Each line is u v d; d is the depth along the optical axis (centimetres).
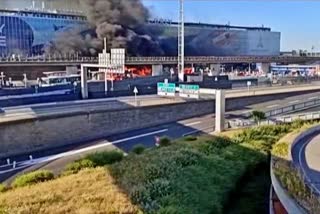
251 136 4075
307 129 3888
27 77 10231
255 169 3384
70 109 5428
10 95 6544
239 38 16375
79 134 5112
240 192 2944
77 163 3108
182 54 9869
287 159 2602
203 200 2531
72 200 2219
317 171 2502
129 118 5591
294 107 6425
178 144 3725
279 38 17912
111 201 2216
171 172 2806
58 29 12031
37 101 6206
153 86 7875
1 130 4397
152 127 5766
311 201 1795
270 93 7406
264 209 2634
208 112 6581
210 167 3145
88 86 7369
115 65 7012
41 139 4753
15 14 11431
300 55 17475
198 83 8331
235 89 7950
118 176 2705
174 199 2367
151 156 3216
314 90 8312
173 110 6091
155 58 11850
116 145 4891
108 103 6000
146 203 2233
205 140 3888
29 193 2347
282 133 4238
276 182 2189
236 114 6116
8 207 2091
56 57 11012
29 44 11544
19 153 4553
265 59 15150
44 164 4150
